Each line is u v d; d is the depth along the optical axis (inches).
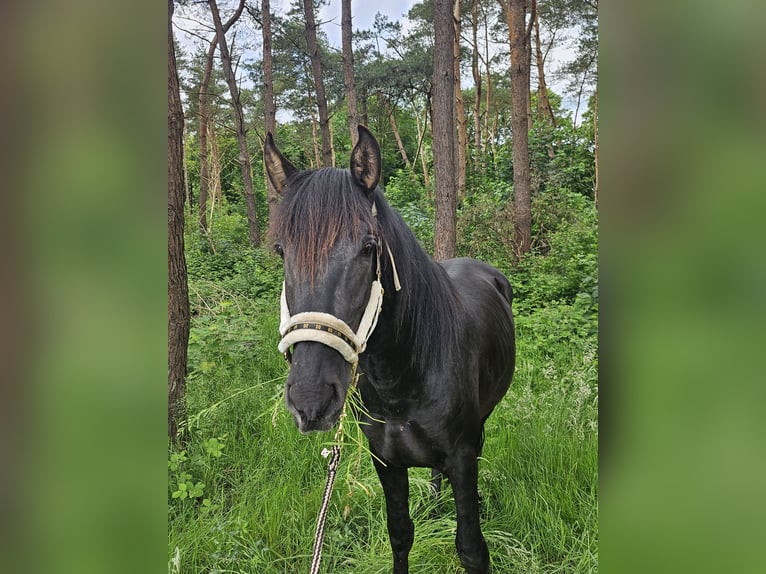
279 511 112.2
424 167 768.9
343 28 554.6
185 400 147.9
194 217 654.5
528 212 375.9
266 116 562.6
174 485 122.4
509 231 373.4
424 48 800.9
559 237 328.2
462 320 91.0
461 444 86.6
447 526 114.2
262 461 131.3
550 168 482.9
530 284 290.8
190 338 195.5
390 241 75.4
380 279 72.6
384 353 77.1
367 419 86.2
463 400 85.7
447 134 283.7
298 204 66.4
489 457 129.7
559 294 271.3
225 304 229.9
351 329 64.4
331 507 117.0
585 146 487.5
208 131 881.5
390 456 86.4
